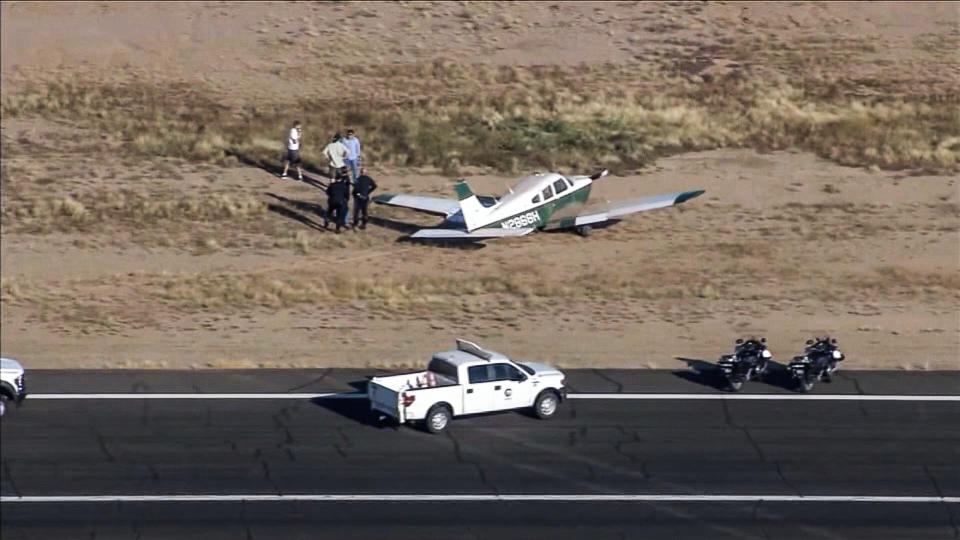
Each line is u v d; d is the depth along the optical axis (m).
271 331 147.62
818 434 115.81
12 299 157.62
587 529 98.94
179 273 166.00
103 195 189.25
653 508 102.38
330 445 113.31
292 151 192.88
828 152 196.25
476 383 116.56
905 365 134.50
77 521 99.44
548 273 164.00
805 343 142.25
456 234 163.12
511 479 107.19
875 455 111.69
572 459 110.75
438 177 194.00
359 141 199.25
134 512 101.12
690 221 177.88
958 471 108.75
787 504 103.06
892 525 99.81
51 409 120.88
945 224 173.75
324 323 149.75
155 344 143.50
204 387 127.31
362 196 176.50
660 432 116.25
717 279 161.12
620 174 193.38
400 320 150.75
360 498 103.62
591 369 133.88
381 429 116.94
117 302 157.25
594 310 153.12
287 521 99.81
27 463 109.12
